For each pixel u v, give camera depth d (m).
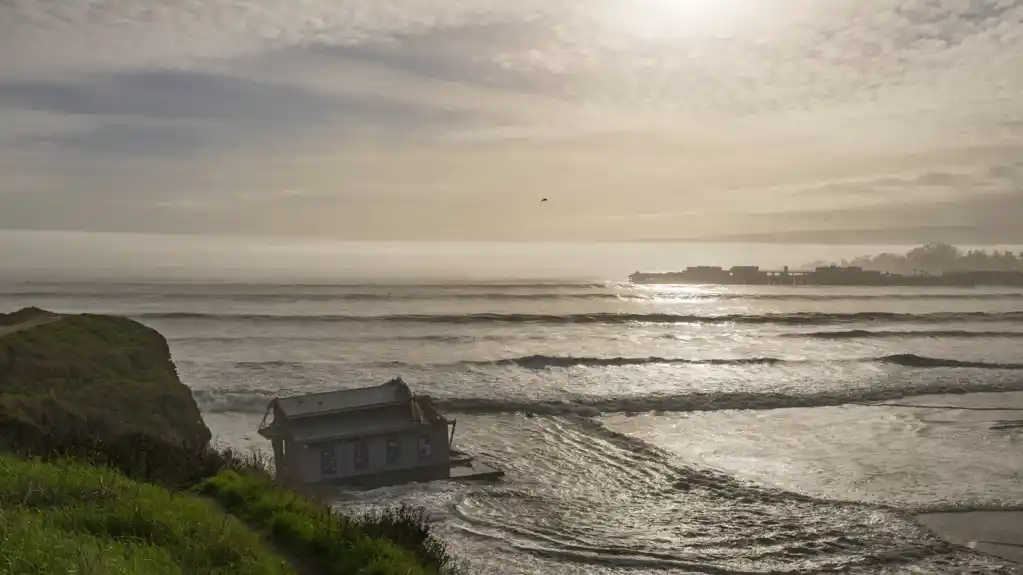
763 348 71.38
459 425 38.12
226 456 15.27
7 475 9.26
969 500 26.38
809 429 37.88
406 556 10.95
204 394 42.28
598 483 28.14
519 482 28.06
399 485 27.03
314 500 13.82
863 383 50.38
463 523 23.30
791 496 26.69
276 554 9.76
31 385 23.28
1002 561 21.14
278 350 62.69
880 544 22.20
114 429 22.50
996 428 38.19
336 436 26.56
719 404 43.47
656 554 21.16
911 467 30.72
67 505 8.73
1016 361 62.91
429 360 59.06
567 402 42.81
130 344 29.09
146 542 8.06
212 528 9.19
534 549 21.25
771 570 20.17
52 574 6.40
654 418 40.31
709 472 29.83
